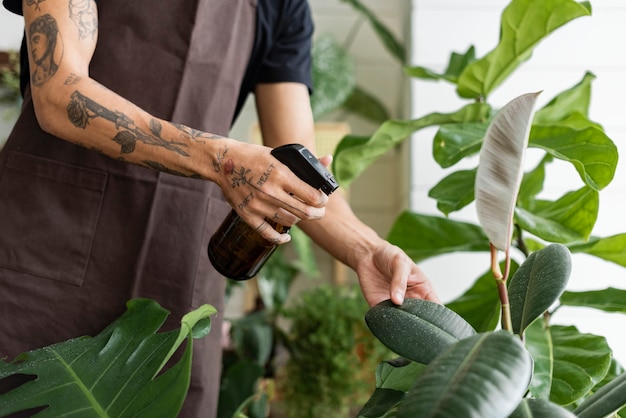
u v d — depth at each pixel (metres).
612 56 2.82
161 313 0.99
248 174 1.00
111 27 1.30
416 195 2.85
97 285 1.26
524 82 2.84
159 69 1.30
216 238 1.13
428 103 2.88
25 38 1.31
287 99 1.49
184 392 0.83
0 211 1.24
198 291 1.33
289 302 4.41
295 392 3.09
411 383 0.90
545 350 1.14
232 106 1.39
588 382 1.13
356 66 4.75
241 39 1.40
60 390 0.88
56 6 1.11
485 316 1.50
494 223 0.84
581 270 2.70
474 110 1.49
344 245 1.27
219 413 2.07
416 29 2.92
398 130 1.51
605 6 2.84
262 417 2.50
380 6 4.77
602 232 2.71
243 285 3.14
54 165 1.26
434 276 2.77
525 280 0.94
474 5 2.92
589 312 2.69
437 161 1.41
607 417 0.77
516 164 0.81
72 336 1.25
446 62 2.91
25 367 0.92
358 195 4.63
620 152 2.77
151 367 0.90
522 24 1.39
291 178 0.99
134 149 1.07
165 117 1.30
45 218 1.25
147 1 1.31
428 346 0.82
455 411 0.61
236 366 2.13
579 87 1.49
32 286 1.23
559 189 2.73
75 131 1.08
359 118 4.75
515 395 0.63
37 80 1.09
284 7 1.45
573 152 1.30
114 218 1.28
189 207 1.32
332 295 3.27
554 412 0.68
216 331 1.41
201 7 1.32
